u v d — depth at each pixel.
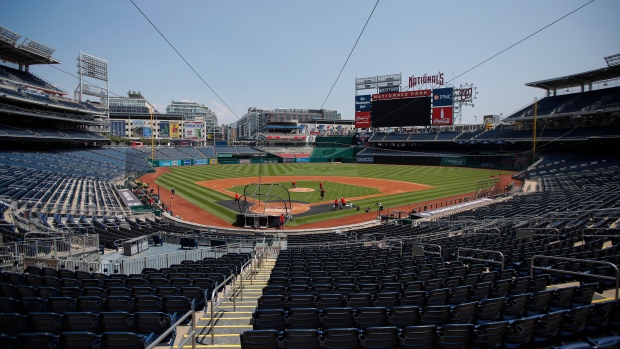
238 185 49.19
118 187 42.25
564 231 15.40
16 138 45.06
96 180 42.00
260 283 11.77
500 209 26.47
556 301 6.96
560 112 58.62
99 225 21.45
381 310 6.45
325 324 6.50
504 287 7.98
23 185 29.64
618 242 12.48
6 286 7.81
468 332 5.45
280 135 119.75
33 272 10.59
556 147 61.72
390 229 23.17
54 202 27.52
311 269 11.07
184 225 27.36
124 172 53.69
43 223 19.72
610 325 5.98
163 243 20.22
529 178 50.34
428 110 73.50
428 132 84.62
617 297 7.07
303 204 36.06
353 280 9.30
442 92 72.44
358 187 47.53
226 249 17.98
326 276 9.80
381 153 86.69
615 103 52.22
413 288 8.40
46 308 6.96
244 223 27.14
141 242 17.95
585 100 57.81
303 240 20.98
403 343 5.48
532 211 23.61
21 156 43.62
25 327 5.95
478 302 6.58
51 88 57.56
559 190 35.97
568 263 9.50
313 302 7.40
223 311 8.59
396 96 75.94
